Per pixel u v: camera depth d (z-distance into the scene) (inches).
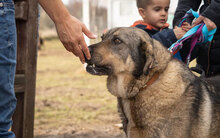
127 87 118.3
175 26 149.6
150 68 112.0
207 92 116.6
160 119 109.0
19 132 158.6
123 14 696.4
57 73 496.1
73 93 327.9
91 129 206.2
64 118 233.0
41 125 216.1
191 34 130.6
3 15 80.7
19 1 153.4
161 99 110.0
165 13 162.7
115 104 275.6
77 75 470.0
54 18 99.2
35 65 158.2
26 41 153.4
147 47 113.0
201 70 142.6
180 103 108.5
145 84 113.5
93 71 124.0
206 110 112.0
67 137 190.1
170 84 111.1
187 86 111.8
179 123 107.0
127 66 118.6
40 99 297.3
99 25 1227.9
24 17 150.5
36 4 154.5
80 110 255.9
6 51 81.4
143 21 170.9
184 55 147.4
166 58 116.2
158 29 167.5
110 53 122.1
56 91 339.6
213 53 143.1
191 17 151.6
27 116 157.4
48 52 960.9
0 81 80.6
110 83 126.5
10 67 82.7
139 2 169.2
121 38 120.7
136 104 115.0
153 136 110.2
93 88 356.5
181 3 161.3
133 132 116.6
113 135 194.2
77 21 103.6
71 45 105.0
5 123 82.7
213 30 132.8
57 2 97.0
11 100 84.2
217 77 129.6
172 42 139.3
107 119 229.6
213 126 112.9
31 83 157.1
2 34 80.5
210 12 130.0
